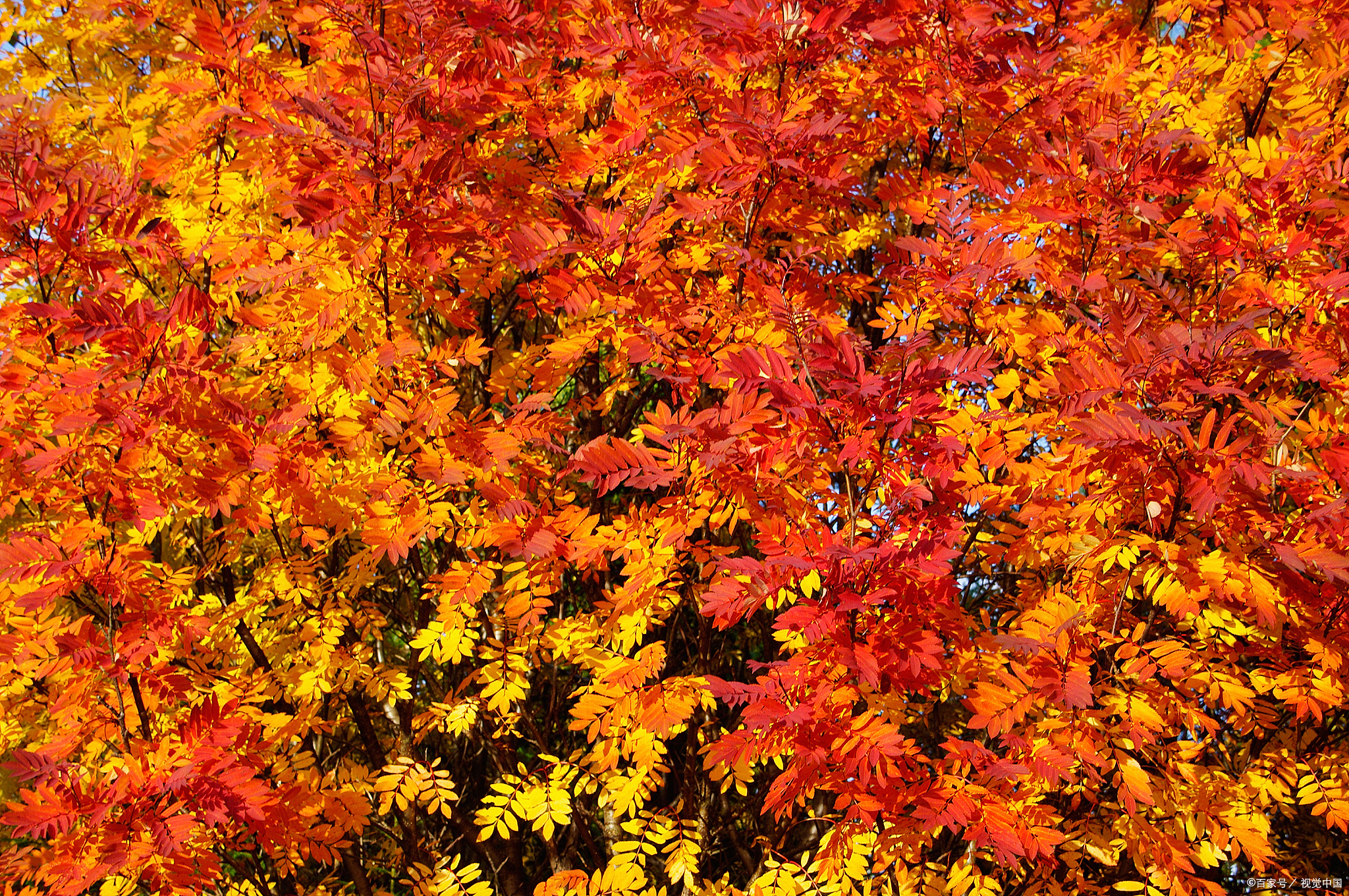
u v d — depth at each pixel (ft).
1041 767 9.83
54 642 11.36
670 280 13.32
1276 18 13.56
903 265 13.32
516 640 13.87
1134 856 11.47
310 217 11.13
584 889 11.84
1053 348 12.33
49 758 10.36
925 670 10.14
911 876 11.55
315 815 12.23
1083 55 15.43
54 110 12.69
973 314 12.81
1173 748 11.33
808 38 12.31
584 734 19.63
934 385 9.55
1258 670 11.10
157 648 11.44
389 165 11.77
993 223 13.12
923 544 9.02
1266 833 10.76
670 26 13.94
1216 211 12.14
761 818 16.87
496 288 18.70
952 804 9.71
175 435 12.97
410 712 16.52
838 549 8.82
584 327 14.55
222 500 11.57
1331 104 13.34
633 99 13.29
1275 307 11.93
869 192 19.88
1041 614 10.03
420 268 12.68
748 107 11.16
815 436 10.14
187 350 11.87
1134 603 13.70
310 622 13.84
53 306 10.40
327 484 13.07
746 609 9.79
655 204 11.62
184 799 10.15
